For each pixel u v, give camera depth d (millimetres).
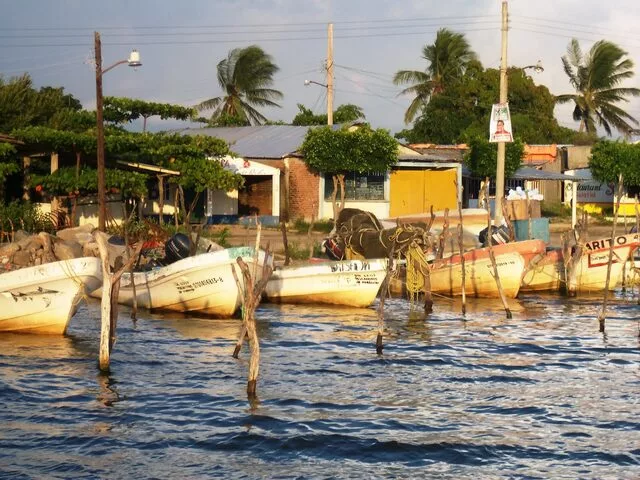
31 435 14617
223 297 24812
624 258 31641
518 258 30328
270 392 17328
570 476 13242
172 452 13961
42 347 20797
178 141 45438
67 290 21594
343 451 14109
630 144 62000
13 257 29672
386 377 18828
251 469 13328
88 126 54469
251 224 50719
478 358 20891
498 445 14477
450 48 82688
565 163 67938
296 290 28156
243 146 54969
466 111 81250
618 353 21625
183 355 20375
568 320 26625
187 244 27922
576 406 16766
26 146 40781
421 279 27844
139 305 26594
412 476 13188
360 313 27125
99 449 14039
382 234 28703
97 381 17875
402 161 52250
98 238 18375
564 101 85438
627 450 14305
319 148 50031
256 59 72500
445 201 54281
